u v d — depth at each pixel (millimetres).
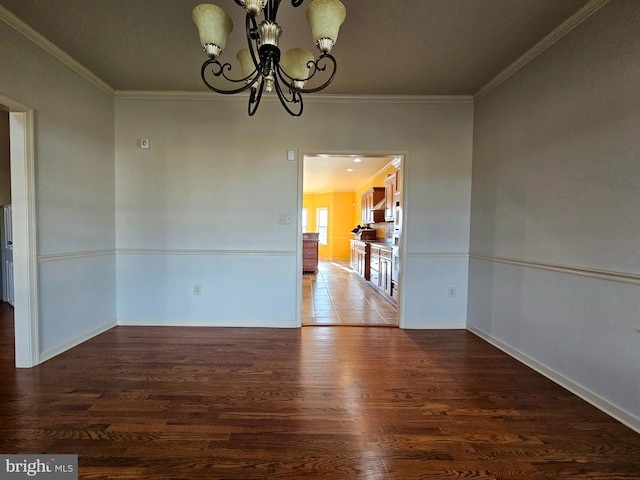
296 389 2105
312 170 6930
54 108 2523
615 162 1800
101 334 3117
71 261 2744
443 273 3426
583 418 1809
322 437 1638
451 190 3379
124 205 3336
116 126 3287
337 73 2828
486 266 3074
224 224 3367
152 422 1735
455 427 1727
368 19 2098
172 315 3416
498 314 2885
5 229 4219
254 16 1288
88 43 2418
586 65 1980
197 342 2939
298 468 1430
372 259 5906
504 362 2568
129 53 2555
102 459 1462
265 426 1718
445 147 3352
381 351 2779
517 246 2631
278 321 3430
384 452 1536
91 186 2967
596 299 1922
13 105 2184
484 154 3111
